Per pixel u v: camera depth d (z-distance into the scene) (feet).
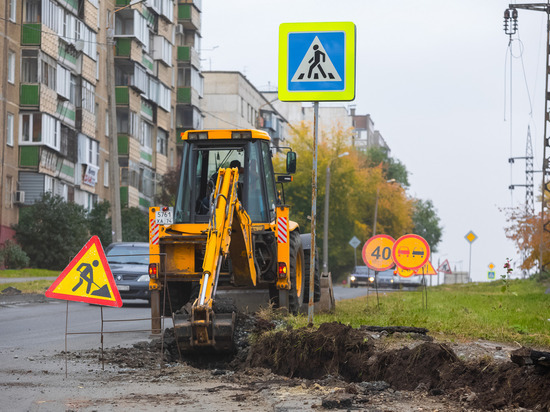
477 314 82.74
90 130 260.62
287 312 73.92
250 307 77.15
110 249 130.52
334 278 409.28
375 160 579.48
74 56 249.96
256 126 477.36
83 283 51.52
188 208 77.71
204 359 55.16
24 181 223.51
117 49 289.53
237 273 68.23
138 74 297.53
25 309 110.22
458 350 49.62
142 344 63.16
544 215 251.19
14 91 220.84
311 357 50.42
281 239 77.82
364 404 40.06
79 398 42.45
